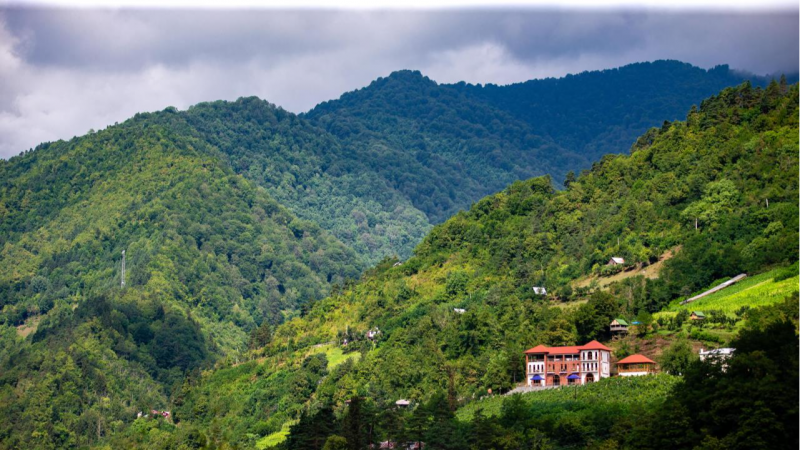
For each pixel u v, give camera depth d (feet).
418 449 622.95
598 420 586.45
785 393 460.96
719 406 475.31
